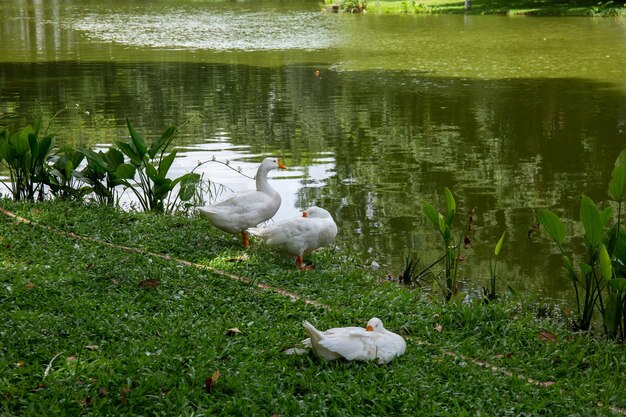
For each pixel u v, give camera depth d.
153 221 8.30
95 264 6.64
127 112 15.52
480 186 10.66
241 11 42.62
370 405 4.43
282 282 6.65
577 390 4.83
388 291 6.72
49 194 9.66
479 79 19.55
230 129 14.18
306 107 16.23
